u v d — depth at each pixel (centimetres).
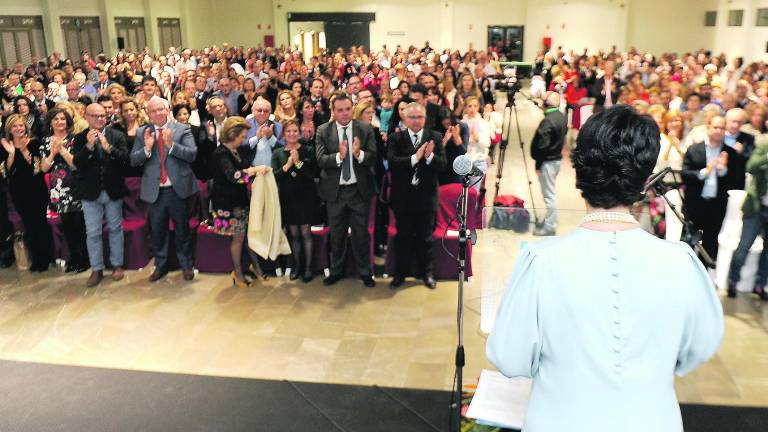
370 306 467
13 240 555
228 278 525
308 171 492
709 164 464
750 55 1788
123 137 505
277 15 2450
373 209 523
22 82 1105
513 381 230
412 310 459
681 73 1111
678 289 108
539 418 115
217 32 2464
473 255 300
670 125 522
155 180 494
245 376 371
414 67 1365
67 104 522
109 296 491
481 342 279
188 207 518
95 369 382
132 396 351
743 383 353
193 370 380
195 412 335
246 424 324
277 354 398
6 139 523
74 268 541
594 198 114
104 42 1892
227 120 479
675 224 341
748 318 435
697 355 114
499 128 873
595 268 109
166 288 505
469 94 785
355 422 324
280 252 504
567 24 2358
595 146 112
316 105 684
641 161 109
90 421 329
